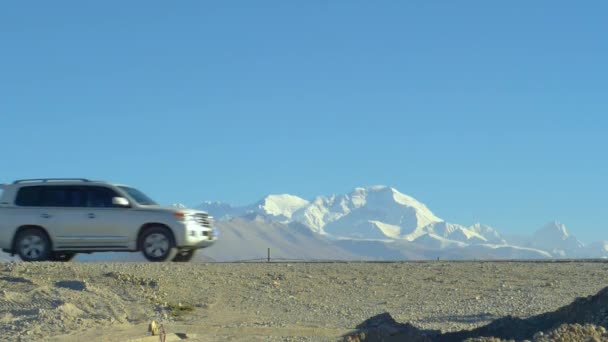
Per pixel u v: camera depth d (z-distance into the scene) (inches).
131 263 765.3
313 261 912.9
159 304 627.5
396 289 710.5
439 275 762.8
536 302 647.8
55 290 622.8
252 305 647.1
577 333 440.1
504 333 510.6
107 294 633.0
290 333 526.9
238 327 545.6
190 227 831.7
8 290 647.1
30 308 594.6
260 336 518.6
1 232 829.2
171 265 755.4
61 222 825.5
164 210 832.9
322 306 646.5
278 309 634.2
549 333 445.7
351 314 617.0
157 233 825.5
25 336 520.4
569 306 520.4
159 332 507.8
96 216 825.5
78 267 725.9
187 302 644.1
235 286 698.2
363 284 724.7
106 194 836.0
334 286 715.4
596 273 775.7
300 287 706.2
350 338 486.0
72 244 826.2
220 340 506.3
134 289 660.7
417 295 689.6
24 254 825.5
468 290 706.8
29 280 671.1
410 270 784.3
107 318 576.1
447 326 562.3
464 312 620.4
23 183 843.4
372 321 531.2
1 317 574.9
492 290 706.2
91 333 523.5
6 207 835.4
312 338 507.5
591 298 515.2
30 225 828.0
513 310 617.6
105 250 828.0
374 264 818.2
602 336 438.9
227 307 638.5
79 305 597.9
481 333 513.0
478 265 823.7
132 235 823.7
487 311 620.7
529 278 755.4
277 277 732.7
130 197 840.3
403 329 505.0
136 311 605.6
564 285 721.6
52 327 544.1
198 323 570.9
